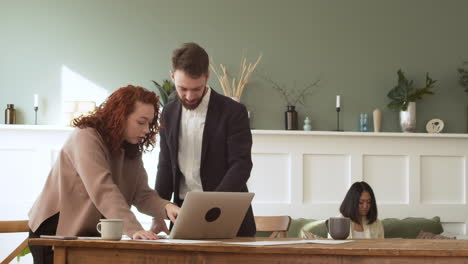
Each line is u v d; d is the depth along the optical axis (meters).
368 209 4.64
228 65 5.83
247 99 5.83
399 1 6.01
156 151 5.52
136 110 2.45
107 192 2.31
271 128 5.83
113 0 5.79
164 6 5.82
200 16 5.84
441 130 5.91
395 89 5.84
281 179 5.68
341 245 2.05
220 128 2.96
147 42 5.78
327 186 5.71
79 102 5.61
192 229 2.33
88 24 5.75
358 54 5.95
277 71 5.87
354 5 5.97
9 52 5.69
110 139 2.44
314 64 5.91
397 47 5.98
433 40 6.02
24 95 5.67
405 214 5.77
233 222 2.47
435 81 5.79
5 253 5.35
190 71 2.78
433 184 5.84
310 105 5.88
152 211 2.64
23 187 5.45
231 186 2.84
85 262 1.97
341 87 5.91
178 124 2.99
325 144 5.72
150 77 5.76
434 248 1.95
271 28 5.89
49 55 5.71
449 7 6.04
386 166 5.79
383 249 1.88
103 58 5.73
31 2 5.72
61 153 2.43
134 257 1.95
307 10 5.93
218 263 1.93
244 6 5.88
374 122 5.81
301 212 5.66
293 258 1.90
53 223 2.45
